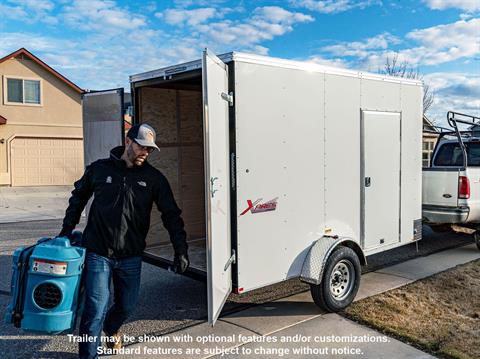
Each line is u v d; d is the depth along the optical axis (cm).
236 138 400
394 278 592
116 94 548
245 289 413
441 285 559
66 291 307
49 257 304
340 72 493
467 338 407
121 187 330
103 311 326
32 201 1590
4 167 2062
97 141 584
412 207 606
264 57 420
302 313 472
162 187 349
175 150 615
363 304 490
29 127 2108
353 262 485
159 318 465
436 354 376
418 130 611
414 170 607
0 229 1004
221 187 376
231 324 445
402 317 457
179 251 347
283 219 442
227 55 399
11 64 2053
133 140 326
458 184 690
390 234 571
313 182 470
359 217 525
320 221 479
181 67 467
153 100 581
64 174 2202
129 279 345
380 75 546
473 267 642
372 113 535
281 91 434
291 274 451
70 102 2195
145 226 344
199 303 510
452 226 740
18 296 308
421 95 614
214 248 353
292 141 446
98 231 329
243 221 409
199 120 640
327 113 480
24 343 407
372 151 538
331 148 487
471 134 852
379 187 551
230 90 398
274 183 433
